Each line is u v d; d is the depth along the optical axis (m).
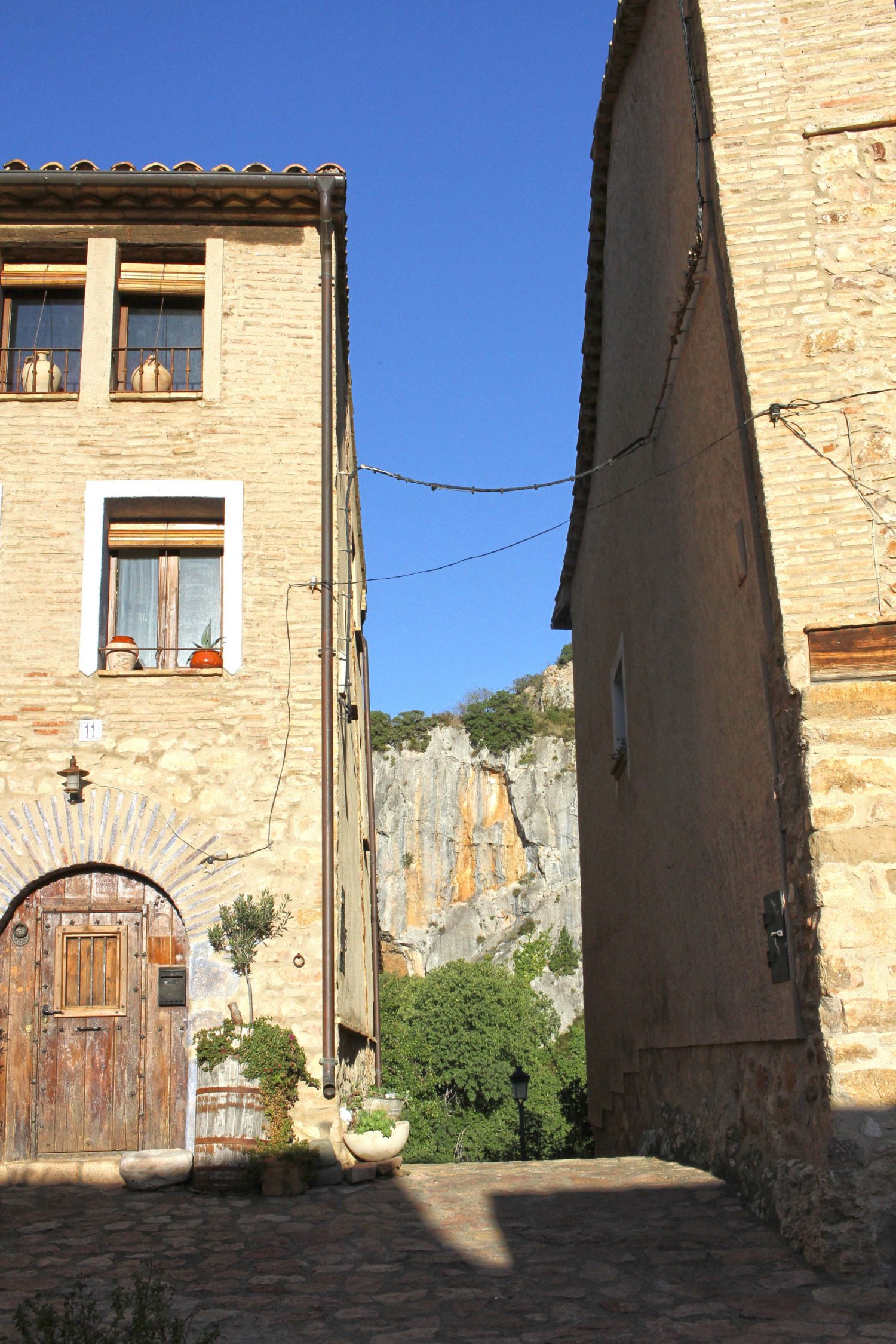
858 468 7.48
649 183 11.12
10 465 10.66
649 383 11.42
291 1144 8.63
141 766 10.09
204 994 9.59
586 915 17.02
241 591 10.48
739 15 8.50
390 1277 6.34
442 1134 46.47
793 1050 7.20
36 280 11.42
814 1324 5.39
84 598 10.41
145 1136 9.55
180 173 10.90
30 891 9.98
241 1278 6.38
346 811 11.98
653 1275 6.20
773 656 7.50
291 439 10.87
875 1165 6.18
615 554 13.87
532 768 84.88
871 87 8.22
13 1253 6.91
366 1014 15.09
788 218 8.04
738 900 8.46
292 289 11.23
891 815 6.73
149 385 11.09
